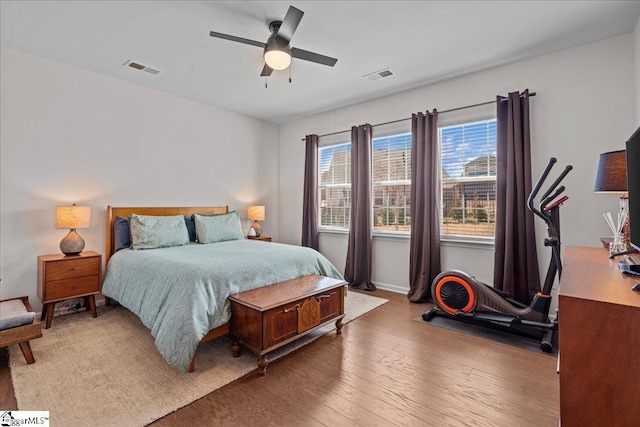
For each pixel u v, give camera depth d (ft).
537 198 10.00
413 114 12.54
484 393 6.16
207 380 6.56
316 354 7.81
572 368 3.35
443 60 10.32
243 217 16.55
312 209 16.30
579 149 9.42
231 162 15.96
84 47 9.48
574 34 8.78
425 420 5.38
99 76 11.44
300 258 10.02
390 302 12.07
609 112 8.98
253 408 5.69
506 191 10.27
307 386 6.40
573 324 3.35
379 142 14.35
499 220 10.48
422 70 11.09
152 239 11.14
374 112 14.23
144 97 12.67
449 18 7.98
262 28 8.43
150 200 12.91
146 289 8.53
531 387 6.36
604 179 6.73
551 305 9.93
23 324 7.07
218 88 12.84
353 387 6.38
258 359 6.86
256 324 6.96
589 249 7.30
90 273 10.08
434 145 12.05
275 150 18.28
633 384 3.11
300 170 17.44
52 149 10.43
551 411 5.59
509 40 9.07
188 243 12.49
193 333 6.64
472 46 9.41
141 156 12.62
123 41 9.13
